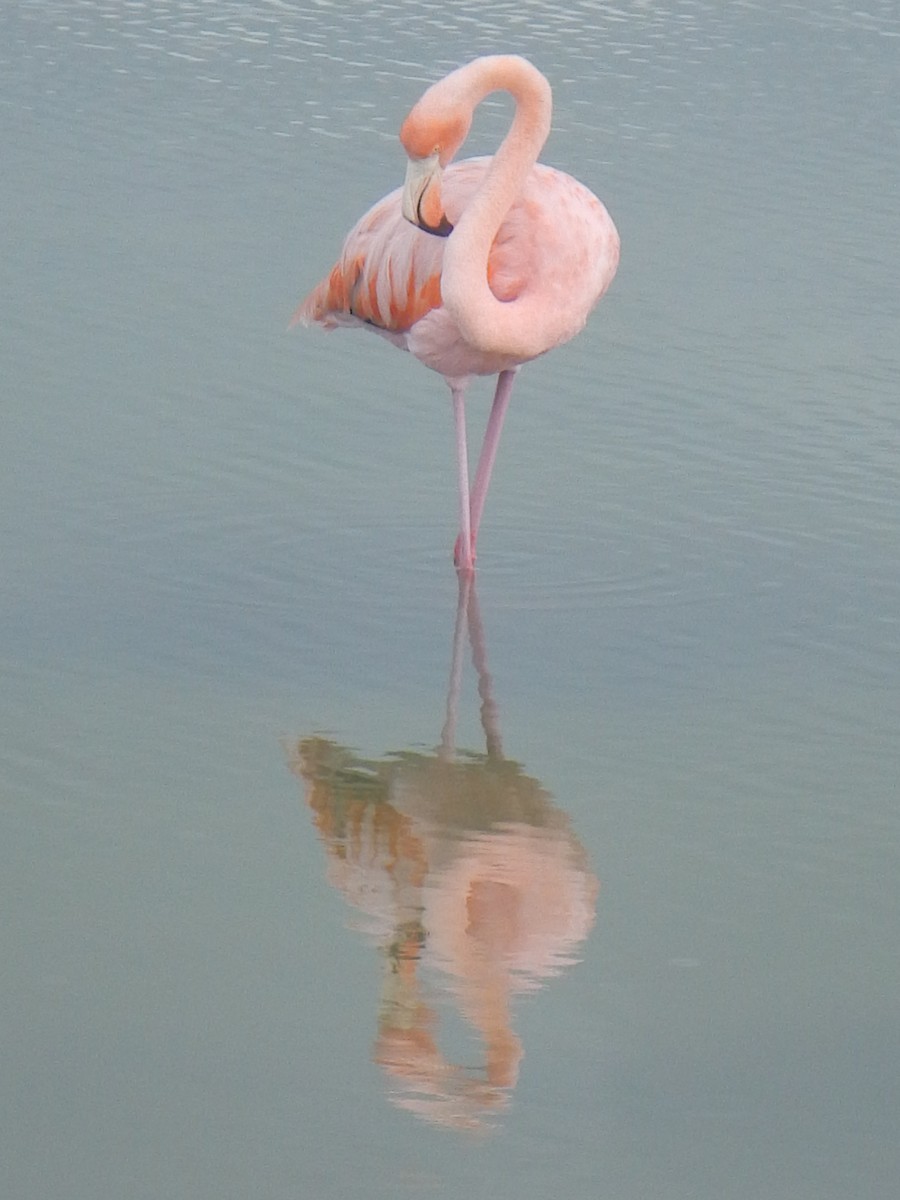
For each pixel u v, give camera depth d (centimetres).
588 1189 657
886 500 1259
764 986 779
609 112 1952
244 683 1017
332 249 1609
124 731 964
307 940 802
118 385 1374
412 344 1139
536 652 1066
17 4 2266
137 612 1089
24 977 770
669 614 1112
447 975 782
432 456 1309
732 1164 672
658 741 973
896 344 1488
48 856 857
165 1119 687
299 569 1152
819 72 2114
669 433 1348
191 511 1212
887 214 1733
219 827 886
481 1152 676
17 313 1474
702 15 2323
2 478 1238
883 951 806
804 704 1016
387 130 1889
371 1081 712
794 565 1174
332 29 2220
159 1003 755
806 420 1368
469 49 2153
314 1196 650
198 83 2011
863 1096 711
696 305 1546
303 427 1335
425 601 1122
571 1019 754
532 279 1096
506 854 872
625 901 841
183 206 1689
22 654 1037
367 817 898
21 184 1722
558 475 1288
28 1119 686
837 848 886
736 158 1847
